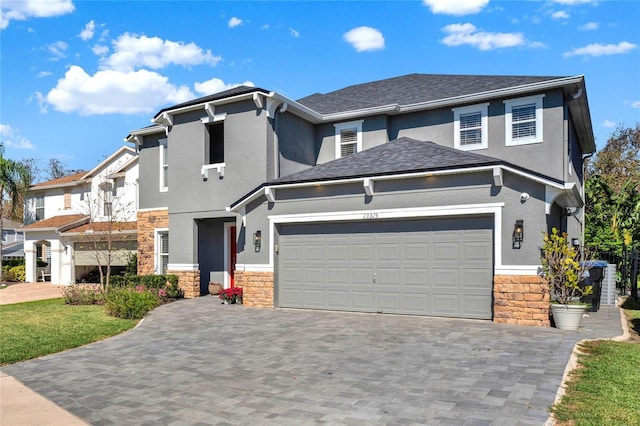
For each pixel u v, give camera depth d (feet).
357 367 25.76
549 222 38.47
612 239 68.49
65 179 102.37
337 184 43.68
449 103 51.47
